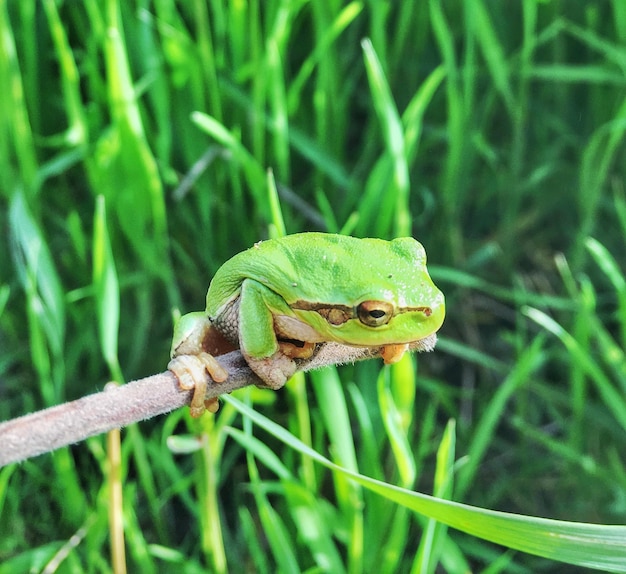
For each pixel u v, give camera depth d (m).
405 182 0.26
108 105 0.31
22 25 0.31
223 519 0.28
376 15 0.31
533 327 0.34
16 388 0.30
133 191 0.28
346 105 0.33
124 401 0.16
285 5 0.29
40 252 0.26
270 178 0.22
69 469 0.26
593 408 0.30
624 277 0.34
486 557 0.27
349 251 0.18
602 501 0.29
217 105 0.30
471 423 0.31
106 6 0.29
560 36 0.35
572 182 0.36
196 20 0.31
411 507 0.17
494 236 0.35
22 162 0.29
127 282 0.29
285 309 0.18
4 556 0.26
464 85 0.32
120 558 0.23
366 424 0.24
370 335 0.18
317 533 0.24
